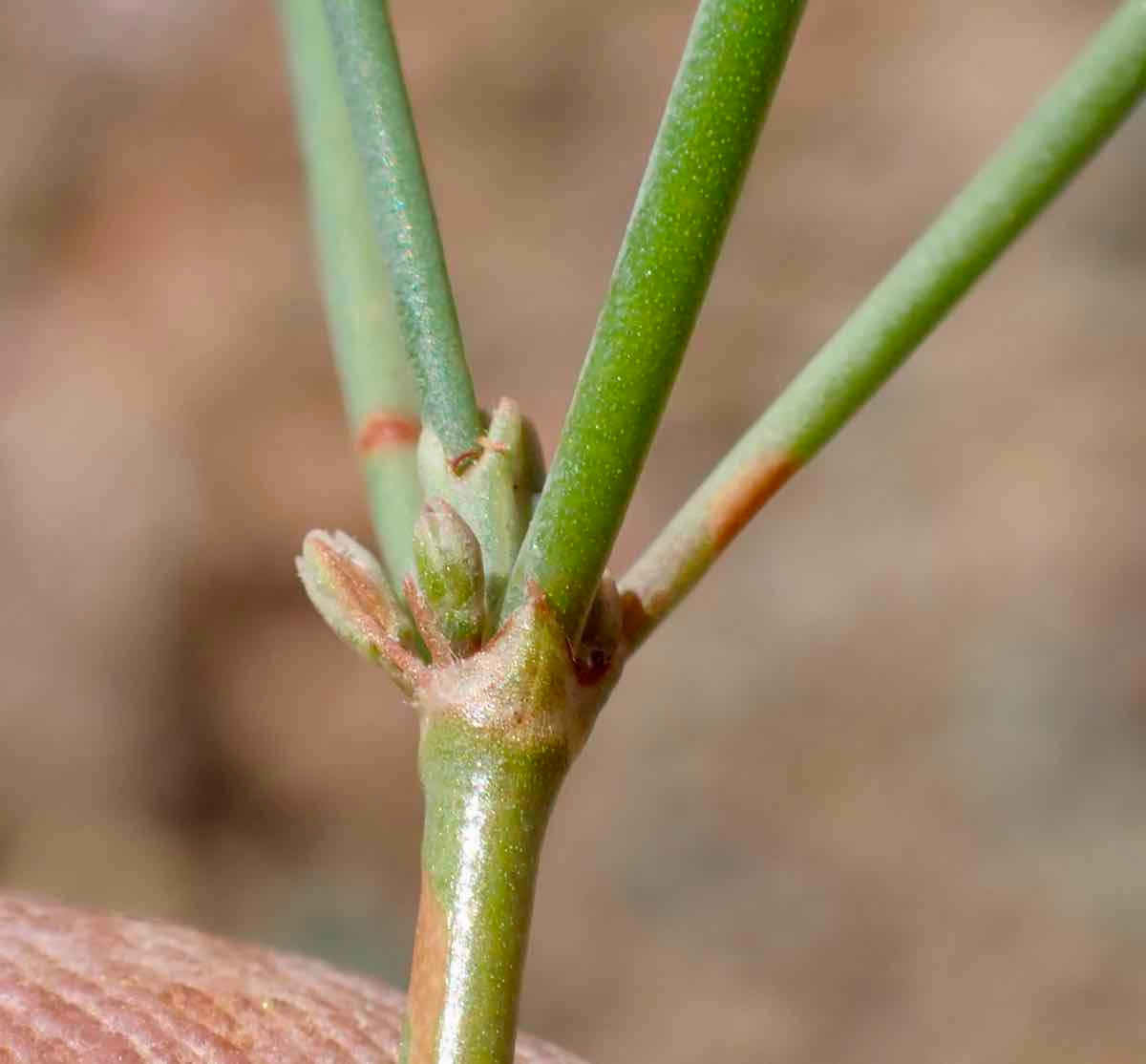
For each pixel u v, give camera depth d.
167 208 0.48
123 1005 0.08
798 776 0.38
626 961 0.37
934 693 0.38
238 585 0.44
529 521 0.08
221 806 0.43
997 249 0.08
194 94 0.50
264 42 0.51
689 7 0.52
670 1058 0.36
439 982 0.08
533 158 0.49
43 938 0.08
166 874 0.42
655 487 0.43
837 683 0.39
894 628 0.39
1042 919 0.35
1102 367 0.41
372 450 0.09
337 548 0.08
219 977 0.08
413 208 0.08
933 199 0.47
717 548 0.08
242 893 0.42
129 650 0.43
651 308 0.08
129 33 0.50
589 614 0.08
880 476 0.41
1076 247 0.43
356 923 0.41
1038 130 0.08
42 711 0.42
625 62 0.51
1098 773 0.36
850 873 0.37
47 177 0.48
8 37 0.49
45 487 0.44
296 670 0.44
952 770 0.37
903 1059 0.34
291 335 0.47
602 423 0.08
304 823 0.43
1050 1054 0.34
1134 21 0.08
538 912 0.39
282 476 0.45
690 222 0.08
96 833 0.42
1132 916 0.34
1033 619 0.38
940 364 0.42
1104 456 0.40
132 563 0.43
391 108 0.08
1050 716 0.37
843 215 0.47
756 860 0.38
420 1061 0.08
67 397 0.45
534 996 0.38
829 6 0.51
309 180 0.09
